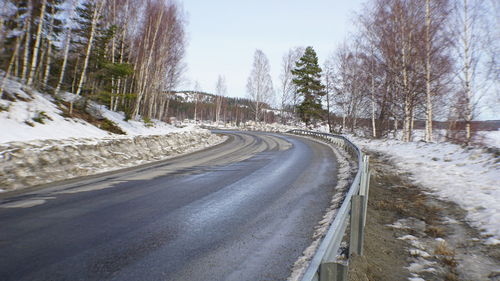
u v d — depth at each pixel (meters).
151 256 3.48
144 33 26.05
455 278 3.37
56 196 6.29
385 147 16.81
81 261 3.28
